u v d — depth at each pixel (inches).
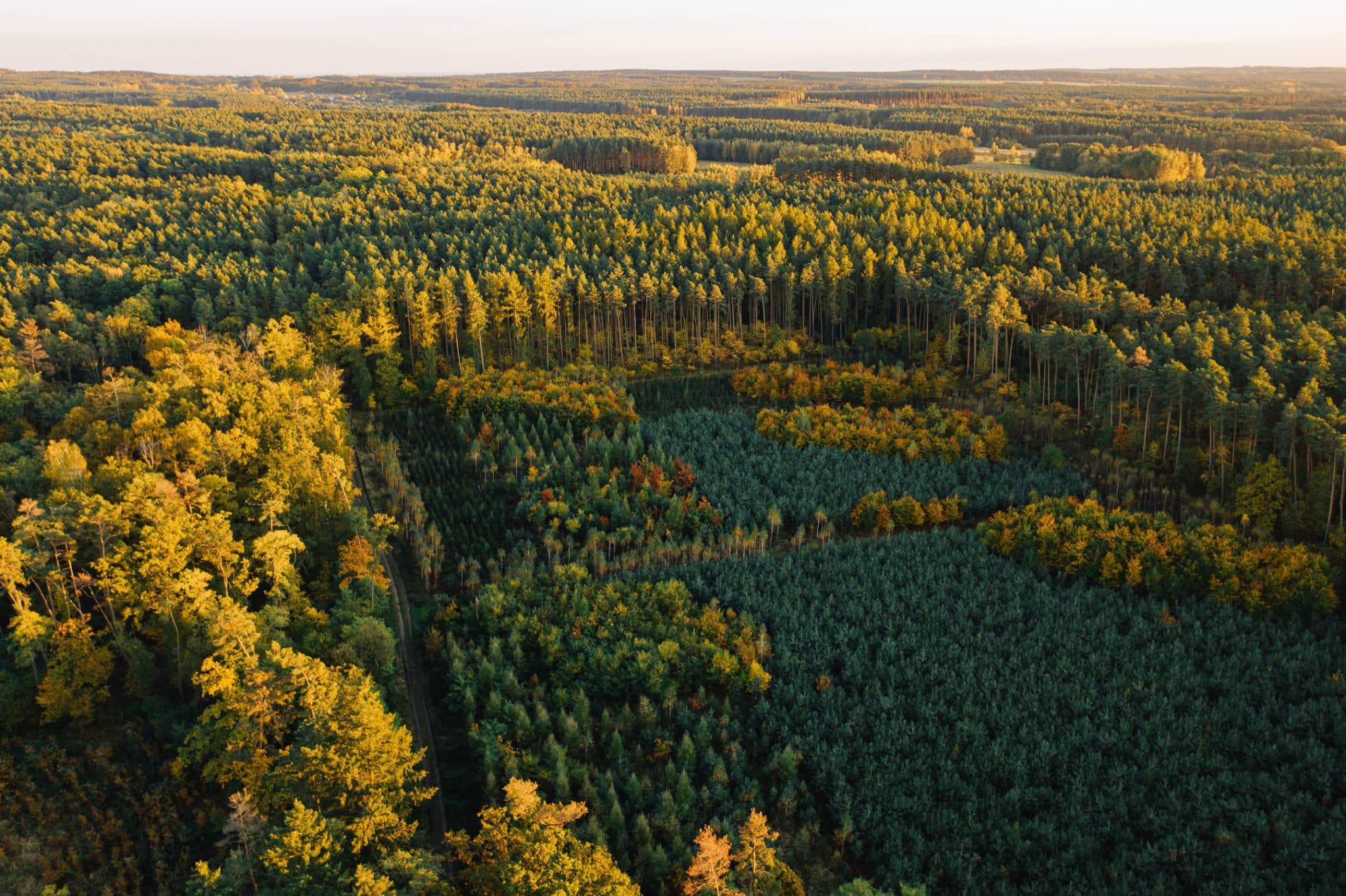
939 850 2541.8
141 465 3617.1
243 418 4173.2
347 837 2110.0
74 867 2436.0
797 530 4276.6
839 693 3115.2
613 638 3398.1
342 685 2447.1
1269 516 3939.5
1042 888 2417.6
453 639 3331.7
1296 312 5118.1
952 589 3693.4
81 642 2866.6
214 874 2020.2
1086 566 3725.4
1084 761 2790.4
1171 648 3240.7
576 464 4808.1
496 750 2790.4
